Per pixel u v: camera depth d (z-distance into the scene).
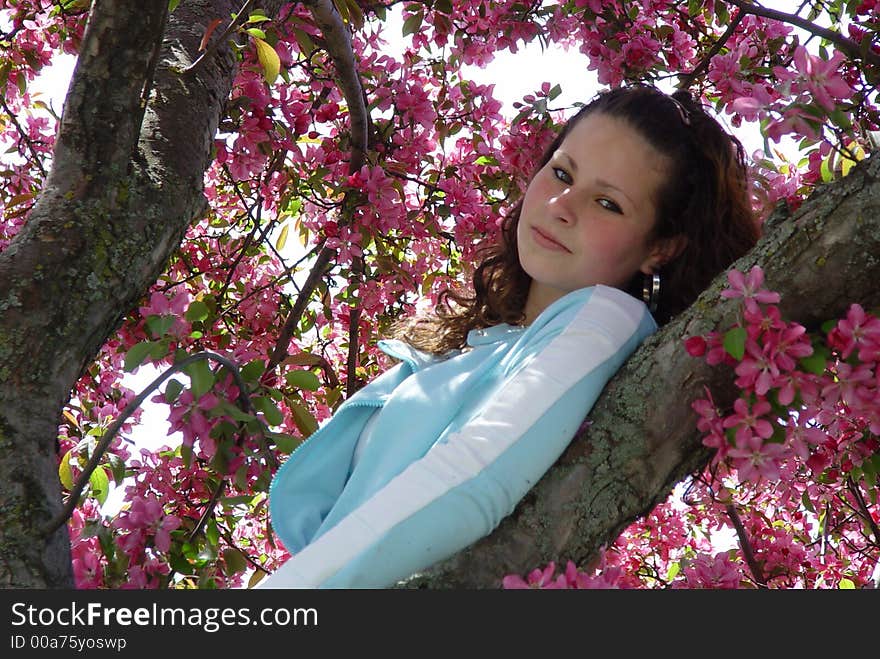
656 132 1.78
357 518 1.32
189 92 2.02
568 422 1.40
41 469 1.59
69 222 1.71
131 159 1.81
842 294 1.42
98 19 1.76
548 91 3.05
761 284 1.43
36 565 1.53
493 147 3.38
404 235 3.38
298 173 3.34
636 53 3.11
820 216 1.42
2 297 1.63
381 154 3.21
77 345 1.67
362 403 1.74
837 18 3.03
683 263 1.85
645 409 1.43
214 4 2.22
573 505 1.39
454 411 1.57
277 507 1.69
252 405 1.88
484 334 1.82
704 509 3.37
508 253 2.10
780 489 2.70
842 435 2.05
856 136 1.90
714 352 1.39
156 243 1.80
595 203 1.76
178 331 1.80
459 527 1.32
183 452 1.85
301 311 3.18
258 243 3.41
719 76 2.66
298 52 3.28
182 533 2.18
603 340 1.48
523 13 3.27
